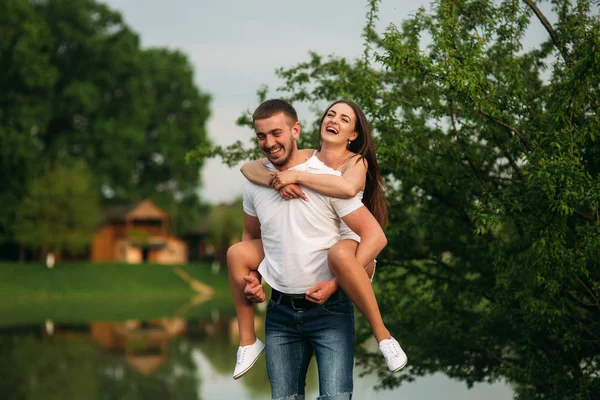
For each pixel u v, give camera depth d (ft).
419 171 27.32
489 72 26.37
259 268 12.03
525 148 24.88
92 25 211.00
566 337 23.77
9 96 188.75
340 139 12.85
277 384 11.89
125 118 207.62
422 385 45.19
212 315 123.85
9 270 177.99
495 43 27.25
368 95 26.18
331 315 11.59
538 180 21.40
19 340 89.92
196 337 93.15
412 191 30.94
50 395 56.90
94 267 191.42
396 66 22.75
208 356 77.30
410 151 28.40
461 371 29.94
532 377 25.79
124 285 181.68
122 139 202.80
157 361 73.87
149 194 222.89
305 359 11.99
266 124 11.68
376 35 29.99
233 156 33.30
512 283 25.08
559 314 22.94
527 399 26.71
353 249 11.53
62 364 72.08
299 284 11.60
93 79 208.23
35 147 185.37
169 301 159.74
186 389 59.11
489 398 40.32
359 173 12.30
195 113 222.48
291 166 11.92
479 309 31.14
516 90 24.41
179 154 212.84
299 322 11.65
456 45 24.13
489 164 28.84
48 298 163.02
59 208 179.73
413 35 26.32
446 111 27.12
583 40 24.32
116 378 64.39
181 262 230.07
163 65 219.61
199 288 191.93
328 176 11.51
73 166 186.19
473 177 27.07
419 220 29.58
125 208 224.33
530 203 22.90
